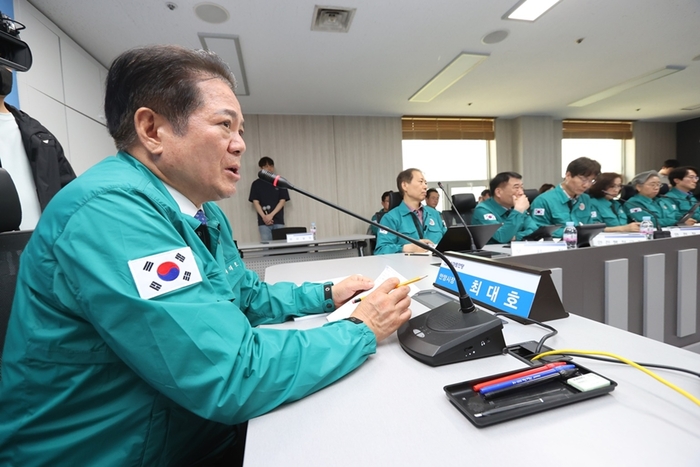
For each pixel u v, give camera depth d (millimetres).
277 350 466
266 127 5051
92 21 2561
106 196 453
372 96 4434
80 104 2861
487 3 2566
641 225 2320
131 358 410
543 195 2938
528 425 382
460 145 5809
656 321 1461
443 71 3693
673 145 6387
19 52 1353
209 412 406
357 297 809
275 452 359
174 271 447
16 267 690
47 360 455
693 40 3256
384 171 5438
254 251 3367
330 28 2805
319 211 5246
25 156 1653
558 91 4504
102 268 411
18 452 461
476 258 869
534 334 642
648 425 370
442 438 368
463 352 547
